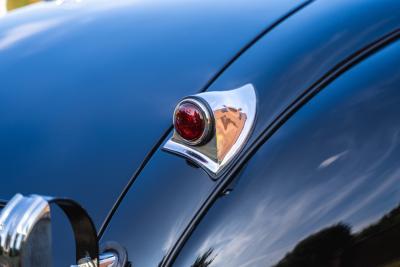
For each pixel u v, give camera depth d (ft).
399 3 4.88
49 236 3.90
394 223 4.41
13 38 5.57
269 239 4.26
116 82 4.92
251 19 5.03
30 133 4.83
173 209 4.31
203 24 5.13
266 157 4.34
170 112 4.65
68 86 5.00
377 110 4.48
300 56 4.61
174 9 5.40
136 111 4.73
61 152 4.69
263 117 4.44
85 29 5.43
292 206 4.30
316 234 4.31
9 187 4.65
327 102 4.46
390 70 4.59
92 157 4.61
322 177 4.35
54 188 4.56
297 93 4.50
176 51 4.97
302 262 4.29
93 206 4.44
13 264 3.82
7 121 4.93
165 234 4.28
